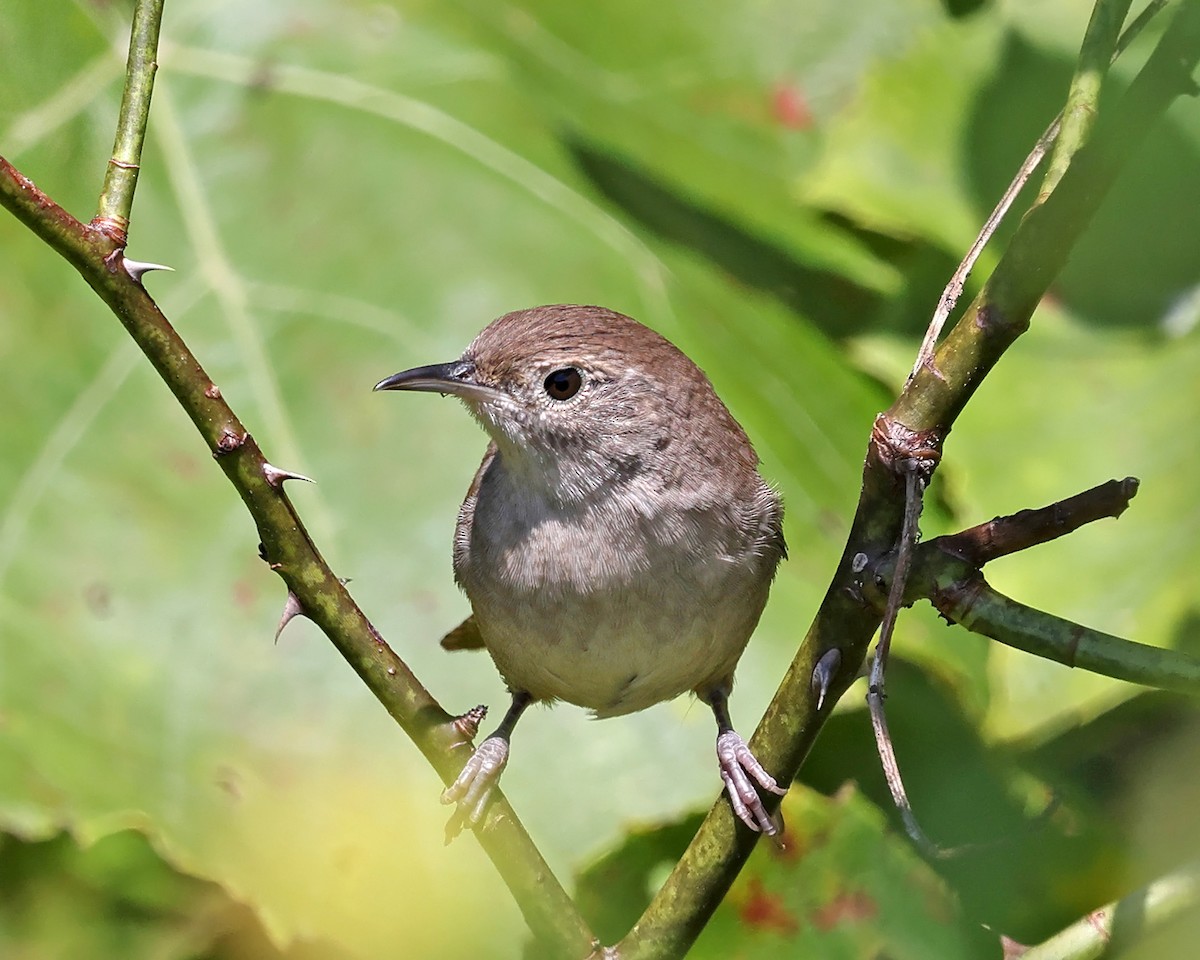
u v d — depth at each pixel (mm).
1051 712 8953
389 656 6152
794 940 7891
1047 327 10477
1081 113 5121
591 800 9406
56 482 9414
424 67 10867
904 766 9023
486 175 10570
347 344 10031
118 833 8805
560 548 7781
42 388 9578
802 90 12055
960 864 8258
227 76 10562
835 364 10742
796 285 11156
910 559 5465
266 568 9484
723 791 6348
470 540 8156
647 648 7816
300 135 10477
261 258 10172
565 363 7840
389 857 8906
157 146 10312
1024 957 6414
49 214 5484
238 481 5891
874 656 5523
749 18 12125
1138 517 9805
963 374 5512
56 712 8828
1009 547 5418
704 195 11422
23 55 10219
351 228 10297
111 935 9000
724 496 7922
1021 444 10289
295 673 9289
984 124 11398
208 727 9078
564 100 11508
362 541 9680
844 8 12188
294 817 8938
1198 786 8070
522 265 10336
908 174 11281
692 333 10344
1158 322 10336
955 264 11070
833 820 8031
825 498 10148
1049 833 8266
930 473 5516
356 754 9141
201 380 5781
